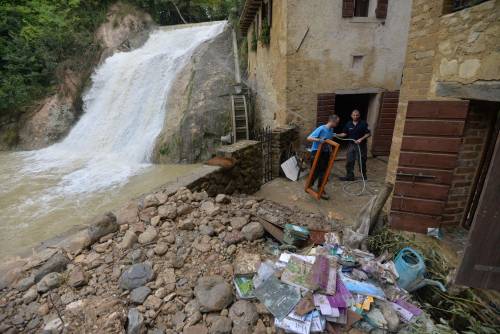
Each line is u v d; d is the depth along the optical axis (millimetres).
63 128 12742
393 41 7543
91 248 2863
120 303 2266
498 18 2266
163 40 17266
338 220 4797
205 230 3184
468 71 2590
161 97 11977
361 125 6234
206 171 4570
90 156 10688
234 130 9898
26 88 12875
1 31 13531
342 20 7141
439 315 2686
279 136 6852
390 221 3365
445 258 2920
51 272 2500
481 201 1684
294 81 7375
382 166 7613
